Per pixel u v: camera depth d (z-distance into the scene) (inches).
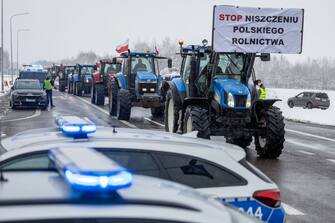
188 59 559.5
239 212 96.0
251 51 489.7
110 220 71.6
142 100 807.7
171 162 169.2
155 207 77.0
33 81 1080.2
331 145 598.5
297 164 459.5
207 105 507.8
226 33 485.1
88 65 1616.6
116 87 855.1
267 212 170.6
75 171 72.2
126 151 168.4
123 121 792.3
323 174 414.3
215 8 480.7
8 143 177.6
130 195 79.7
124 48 952.9
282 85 4094.5
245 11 485.1
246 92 481.4
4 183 83.7
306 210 299.3
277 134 472.1
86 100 1370.6
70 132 171.6
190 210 79.8
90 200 73.5
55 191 77.6
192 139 191.8
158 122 791.1
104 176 72.4
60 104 1173.7
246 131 487.2
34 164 161.9
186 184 166.6
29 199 73.5
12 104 1011.3
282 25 492.4
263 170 425.4
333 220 279.0
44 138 176.7
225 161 173.2
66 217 69.8
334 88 3870.6
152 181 97.0
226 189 167.6
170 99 586.2
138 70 852.6
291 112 1239.5
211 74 502.0
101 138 175.2
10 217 68.3
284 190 352.5
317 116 1103.6
